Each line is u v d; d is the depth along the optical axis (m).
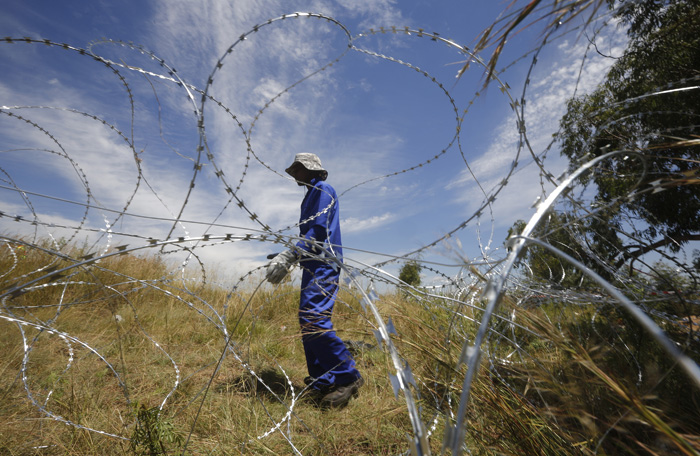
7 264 4.25
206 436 1.93
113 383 2.61
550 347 1.51
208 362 3.16
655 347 1.42
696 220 3.19
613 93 3.52
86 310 4.08
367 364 2.77
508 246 0.58
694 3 1.62
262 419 2.12
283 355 3.48
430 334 1.80
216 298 4.98
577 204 1.22
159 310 4.46
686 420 1.05
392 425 1.99
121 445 1.69
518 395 1.39
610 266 1.55
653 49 2.82
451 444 0.45
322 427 2.08
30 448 1.69
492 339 1.61
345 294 3.18
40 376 2.58
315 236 2.54
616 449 1.05
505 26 0.87
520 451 1.27
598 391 1.18
